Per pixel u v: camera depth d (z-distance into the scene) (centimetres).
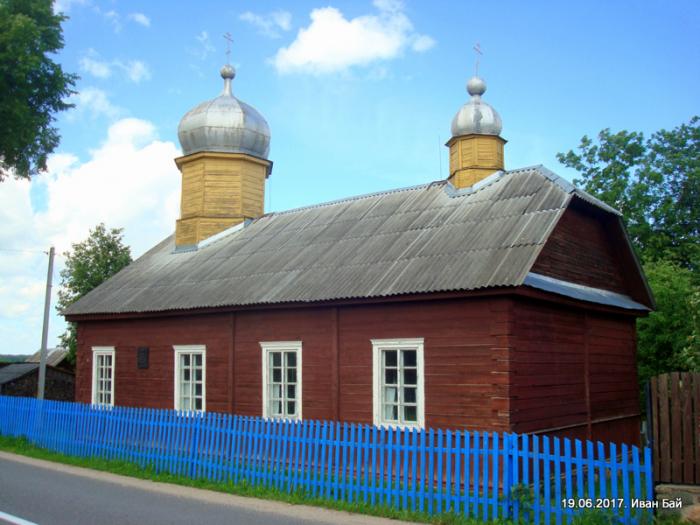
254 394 1599
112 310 1919
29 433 1809
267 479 1192
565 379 1389
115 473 1384
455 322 1276
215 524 917
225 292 1698
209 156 2298
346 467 1101
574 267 1523
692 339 1418
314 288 1496
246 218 2277
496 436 968
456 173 1814
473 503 972
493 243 1361
